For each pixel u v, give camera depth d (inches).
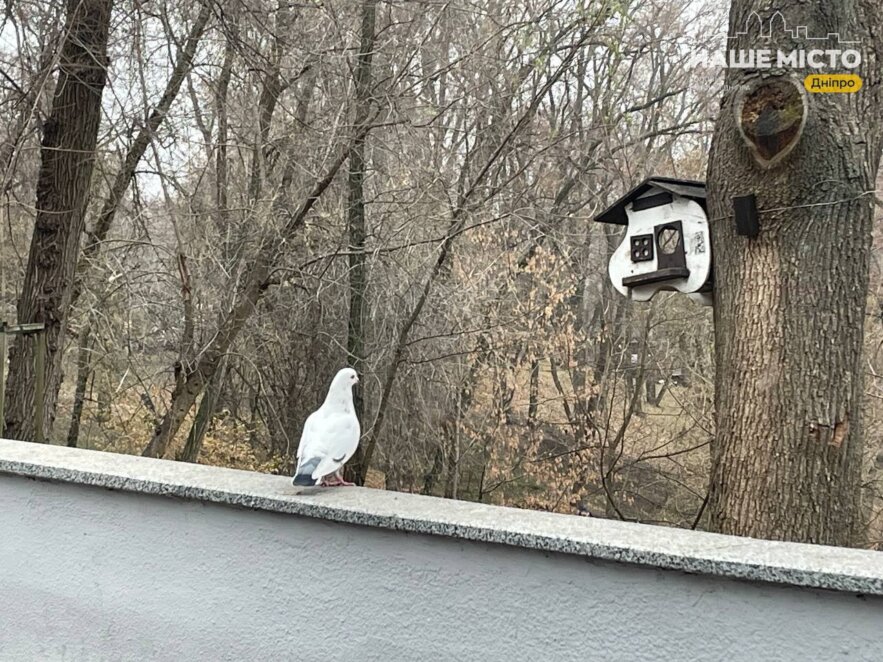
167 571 83.5
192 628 82.0
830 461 130.7
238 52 241.3
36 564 90.0
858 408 134.7
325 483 87.6
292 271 308.3
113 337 323.0
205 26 260.5
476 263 333.4
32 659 89.8
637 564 64.3
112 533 86.4
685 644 63.3
